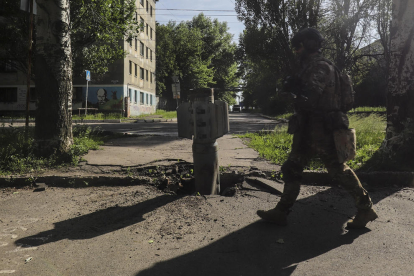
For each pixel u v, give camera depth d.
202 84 52.66
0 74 30.64
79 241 2.90
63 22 5.85
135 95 34.88
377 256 2.55
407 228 3.11
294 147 3.03
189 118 4.25
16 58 24.17
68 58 5.96
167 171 5.25
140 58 36.62
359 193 2.96
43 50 5.80
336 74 2.88
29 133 7.59
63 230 3.17
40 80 5.81
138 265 2.45
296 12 24.39
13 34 23.22
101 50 23.98
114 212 3.66
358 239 2.88
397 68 5.71
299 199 4.02
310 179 4.77
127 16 17.33
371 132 8.83
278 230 3.09
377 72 27.81
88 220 3.44
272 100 37.09
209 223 3.27
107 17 17.02
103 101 29.92
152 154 6.50
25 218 3.52
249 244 2.79
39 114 5.80
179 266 2.43
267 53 26.78
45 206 3.93
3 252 2.69
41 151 5.74
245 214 3.50
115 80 29.94
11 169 5.25
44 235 3.05
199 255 2.60
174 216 3.48
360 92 31.89
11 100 30.86
